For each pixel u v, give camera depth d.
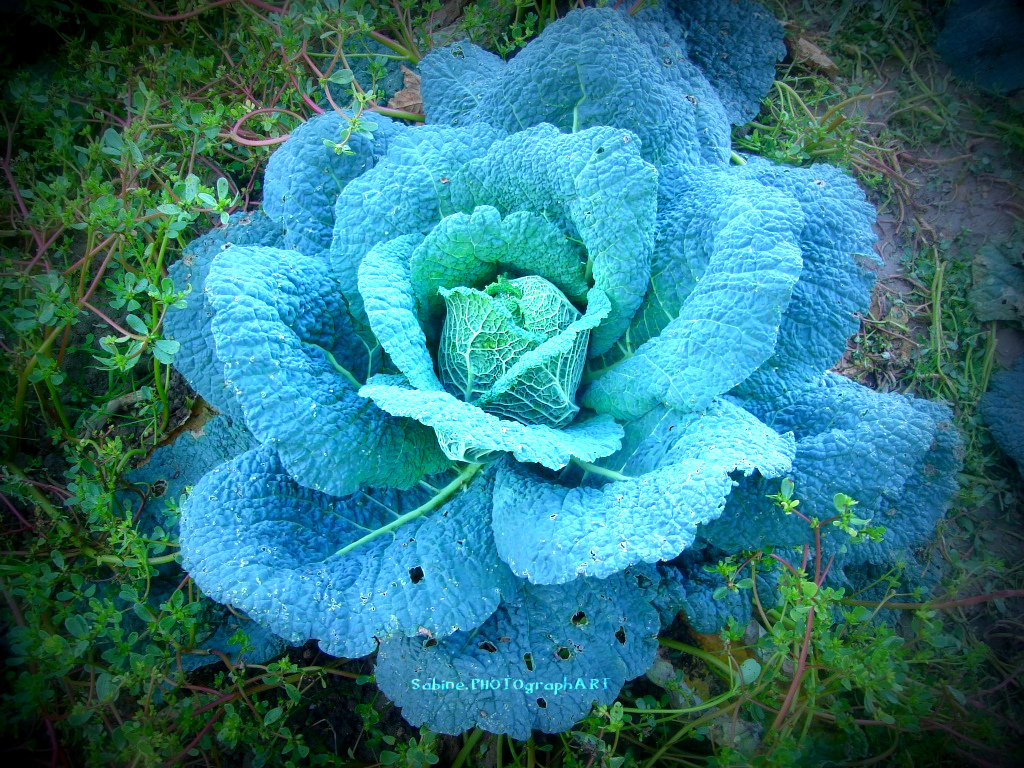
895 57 0.92
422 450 0.61
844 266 0.62
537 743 0.66
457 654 0.58
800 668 0.57
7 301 0.73
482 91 0.70
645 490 0.52
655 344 0.59
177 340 0.64
